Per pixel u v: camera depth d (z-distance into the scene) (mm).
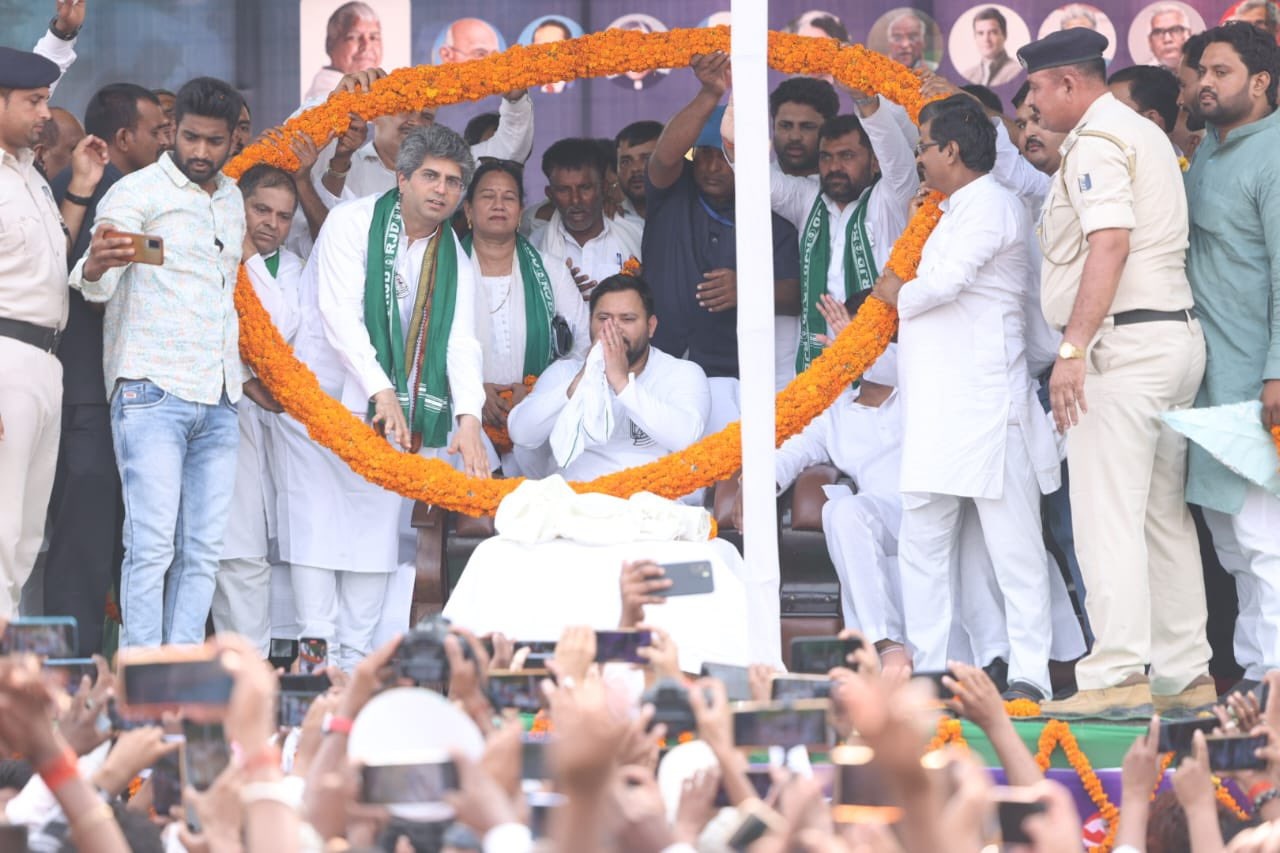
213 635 15211
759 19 11672
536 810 5109
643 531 12844
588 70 15875
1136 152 12789
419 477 14578
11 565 13039
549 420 15383
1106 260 12516
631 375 15211
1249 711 8000
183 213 13859
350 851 5285
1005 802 5535
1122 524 12648
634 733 6215
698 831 6340
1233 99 13203
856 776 5227
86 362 13953
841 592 15008
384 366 15062
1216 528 13430
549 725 9828
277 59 19250
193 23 19219
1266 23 18531
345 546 15070
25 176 13320
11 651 7344
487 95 15992
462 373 15047
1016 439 13727
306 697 7977
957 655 14477
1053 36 13148
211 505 13992
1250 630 13367
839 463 15734
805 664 8008
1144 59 18750
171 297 13797
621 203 17766
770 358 11648
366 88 15898
